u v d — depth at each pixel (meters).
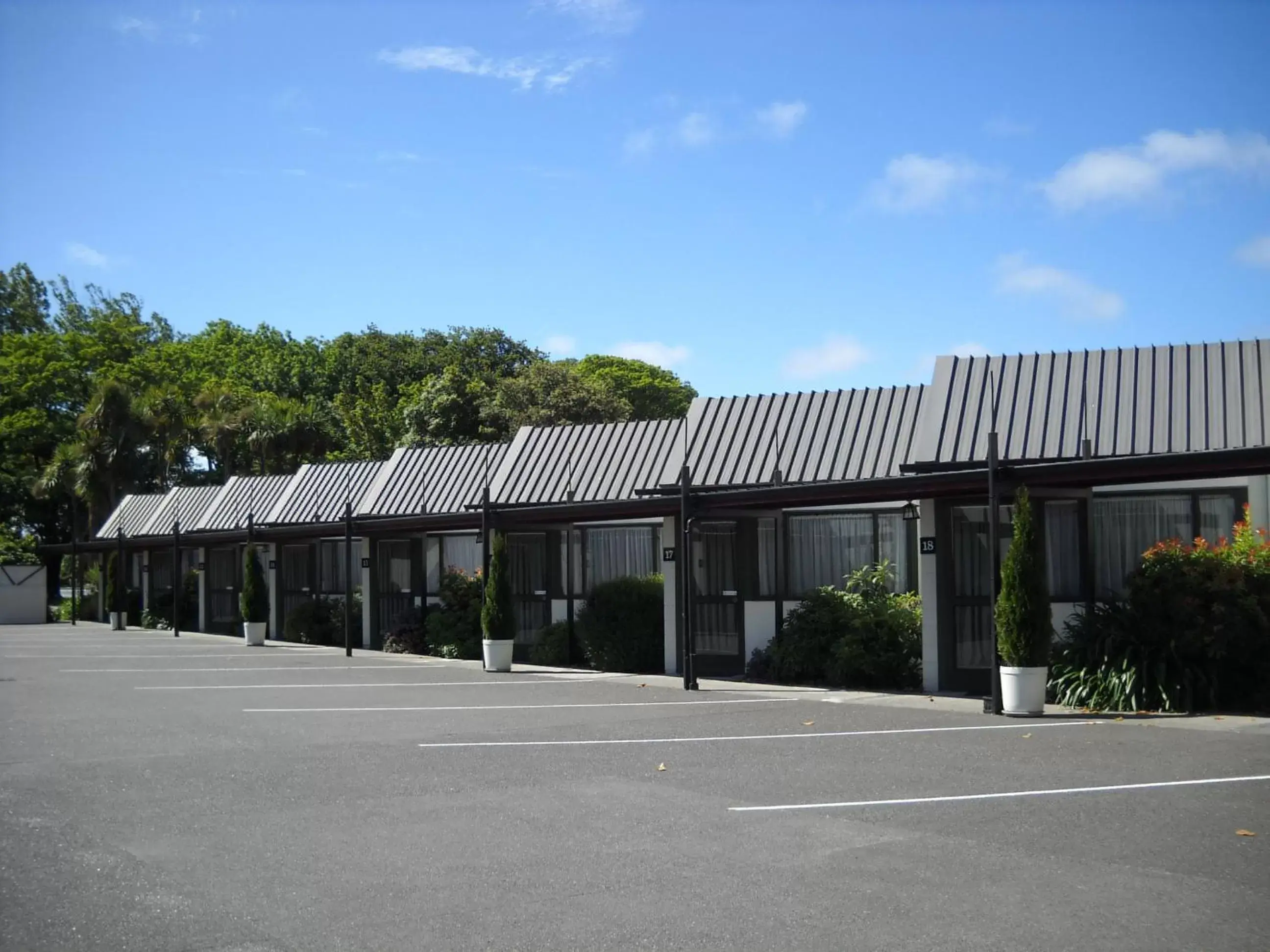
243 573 37.38
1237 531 15.79
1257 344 16.42
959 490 16.69
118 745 13.02
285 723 14.81
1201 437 16.06
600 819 8.91
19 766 11.64
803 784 10.15
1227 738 12.30
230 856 8.00
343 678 21.38
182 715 15.77
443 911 6.66
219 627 38.47
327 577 33.09
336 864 7.72
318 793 10.10
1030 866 7.39
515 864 7.65
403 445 52.53
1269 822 8.49
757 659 20.25
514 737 13.31
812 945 5.98
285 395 69.06
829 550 20.55
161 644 32.84
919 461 17.50
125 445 55.38
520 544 25.55
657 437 23.23
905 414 19.36
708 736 13.11
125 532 45.72
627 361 69.19
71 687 20.02
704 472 20.84
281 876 7.47
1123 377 17.03
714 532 21.39
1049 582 17.14
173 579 41.66
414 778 10.72
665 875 7.34
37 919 6.63
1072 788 9.72
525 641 25.34
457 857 7.86
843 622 19.02
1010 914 6.42
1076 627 15.70
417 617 28.02
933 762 11.07
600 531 24.31
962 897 6.76
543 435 25.59
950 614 17.58
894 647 18.53
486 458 27.42
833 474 19.47
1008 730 13.14
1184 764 10.77
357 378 66.56
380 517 27.97
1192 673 14.48
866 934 6.14
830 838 8.18
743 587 20.92
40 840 8.49
